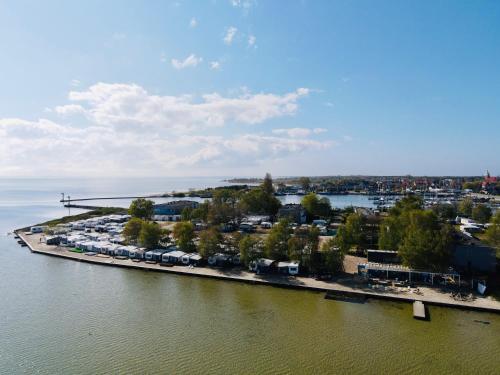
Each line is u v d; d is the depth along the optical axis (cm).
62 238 12888
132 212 16688
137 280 8612
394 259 8981
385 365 4856
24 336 5694
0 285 8250
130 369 4775
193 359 5006
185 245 10525
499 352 5197
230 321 6241
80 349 5291
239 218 16538
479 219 16400
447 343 5450
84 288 8019
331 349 5269
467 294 7200
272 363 4900
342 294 7425
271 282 8131
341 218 17000
